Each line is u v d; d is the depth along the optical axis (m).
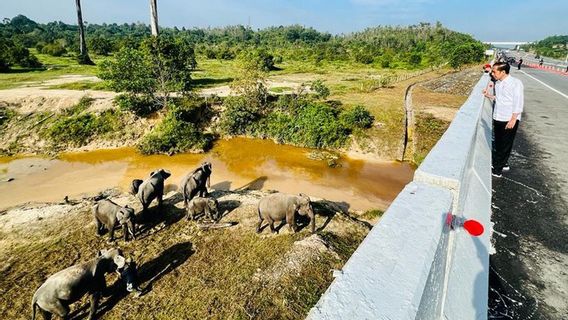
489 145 4.15
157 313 6.82
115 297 7.30
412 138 18.44
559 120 7.25
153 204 11.71
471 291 1.84
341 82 31.48
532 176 4.03
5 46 34.88
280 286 7.42
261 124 21.17
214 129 21.36
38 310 7.03
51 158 18.19
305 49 60.28
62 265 8.41
